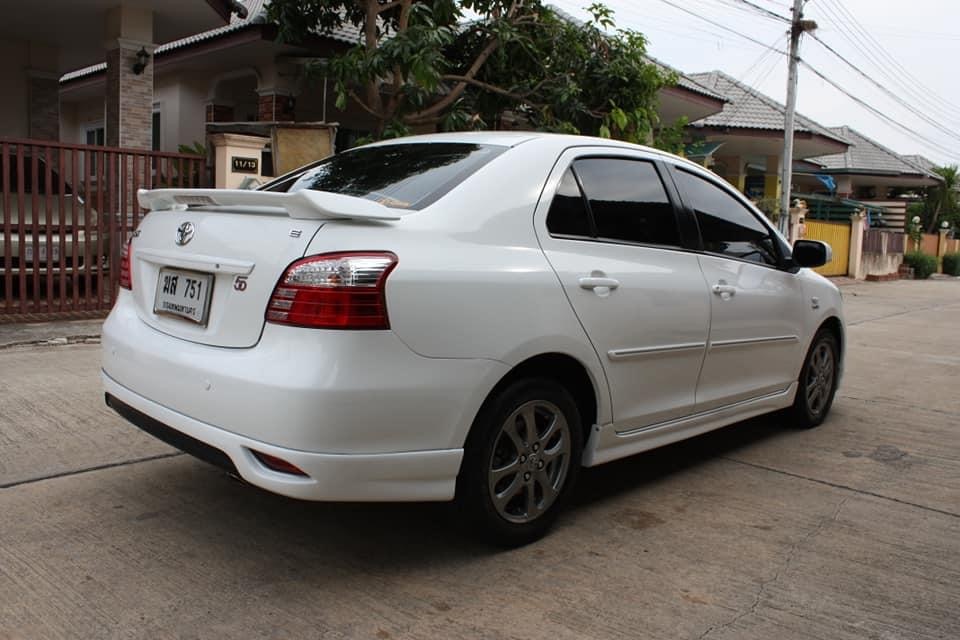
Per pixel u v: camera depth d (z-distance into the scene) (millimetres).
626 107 10773
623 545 3424
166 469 4082
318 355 2652
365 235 2809
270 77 12500
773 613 2889
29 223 7840
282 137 9156
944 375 7926
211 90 14055
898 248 27281
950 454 5004
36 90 12641
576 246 3486
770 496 4109
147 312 3383
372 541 3359
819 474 4504
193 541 3293
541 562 3225
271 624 2682
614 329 3529
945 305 16812
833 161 30359
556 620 2779
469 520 3148
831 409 6180
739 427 5512
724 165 23250
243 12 10438
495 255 3123
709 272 4199
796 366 5078
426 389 2812
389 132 9195
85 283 7879
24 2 10227
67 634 2574
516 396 3158
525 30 10562
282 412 2639
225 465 2854
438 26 9812
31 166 7531
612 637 2688
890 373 7957
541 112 10461
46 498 3664
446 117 9609
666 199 4090
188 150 10078
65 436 4473
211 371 2854
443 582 3021
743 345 4434
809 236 22078
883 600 3016
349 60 8992
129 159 9555
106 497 3703
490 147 3561
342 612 2775
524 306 3121
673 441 4051
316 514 3611
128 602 2789
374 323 2699
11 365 5984
